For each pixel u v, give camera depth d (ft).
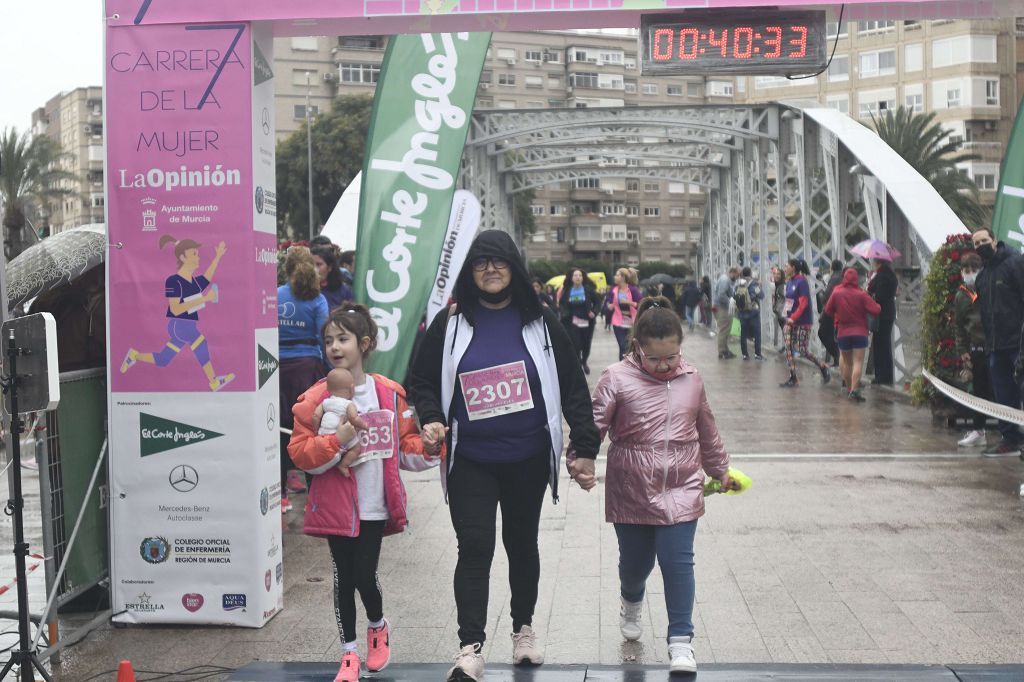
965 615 18.25
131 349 18.92
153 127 18.83
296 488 30.55
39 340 14.97
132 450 18.97
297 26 19.51
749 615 18.48
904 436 39.24
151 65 18.81
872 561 21.85
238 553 18.78
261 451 18.95
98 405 19.76
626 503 16.07
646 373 16.02
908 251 63.67
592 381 64.13
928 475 31.30
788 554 22.53
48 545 17.79
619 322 65.36
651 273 325.42
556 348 15.88
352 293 34.78
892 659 16.20
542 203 376.89
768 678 15.26
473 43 30.83
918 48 240.73
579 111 98.37
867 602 19.08
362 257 31.50
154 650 17.71
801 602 19.17
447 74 30.89
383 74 30.99
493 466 15.60
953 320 39.75
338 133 210.18
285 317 27.68
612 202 381.81
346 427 15.40
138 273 18.90
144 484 18.97
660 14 19.65
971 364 39.70
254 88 18.90
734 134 92.58
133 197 18.88
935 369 40.24
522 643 16.28
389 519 16.07
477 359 15.51
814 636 17.33
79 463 19.08
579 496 29.19
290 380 27.61
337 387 15.70
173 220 18.81
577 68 378.12
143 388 18.92
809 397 52.70
